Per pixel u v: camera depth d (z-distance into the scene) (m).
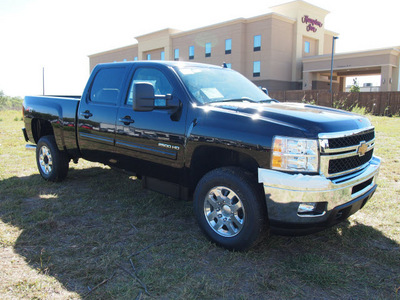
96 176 6.46
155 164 4.22
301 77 46.47
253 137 3.30
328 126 3.21
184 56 51.34
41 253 3.43
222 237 3.58
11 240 3.73
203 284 2.98
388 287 2.97
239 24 43.72
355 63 41.34
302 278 3.09
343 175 3.36
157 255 3.46
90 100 5.12
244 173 3.42
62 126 5.48
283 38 43.91
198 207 3.77
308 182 3.05
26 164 7.38
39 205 4.85
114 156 4.76
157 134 4.11
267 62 42.91
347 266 3.29
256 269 3.23
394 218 4.38
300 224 3.15
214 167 3.98
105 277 3.06
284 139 3.14
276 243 3.76
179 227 4.16
